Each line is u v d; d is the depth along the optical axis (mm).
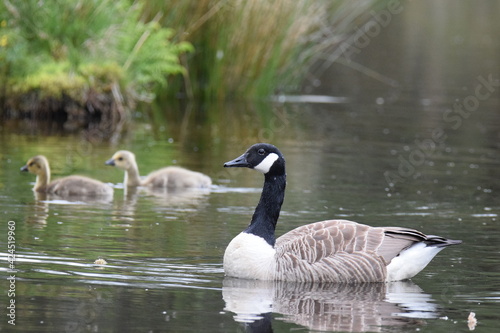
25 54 23938
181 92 28234
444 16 44219
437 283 10141
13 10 23469
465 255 11359
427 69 32781
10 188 15164
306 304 9188
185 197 14969
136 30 24688
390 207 14234
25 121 23266
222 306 9039
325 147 20203
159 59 25047
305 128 22859
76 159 18156
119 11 24766
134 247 11359
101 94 23984
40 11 23797
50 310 8711
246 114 25094
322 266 10039
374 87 30453
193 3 26375
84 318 8500
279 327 8406
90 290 9445
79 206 13938
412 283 10156
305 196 14977
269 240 10469
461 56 35219
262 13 27109
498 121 24359
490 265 10906
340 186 15930
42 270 10148
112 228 12422
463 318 8812
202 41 27203
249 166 10711
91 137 20938
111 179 16594
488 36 40000
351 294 9617
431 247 10289
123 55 24828
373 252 10164
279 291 9672
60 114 23953
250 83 28219
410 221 13219
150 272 10242
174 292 9492
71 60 24250
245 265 10156
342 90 30141
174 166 17219
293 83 30062
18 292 9281
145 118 24297
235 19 27016
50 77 23578
